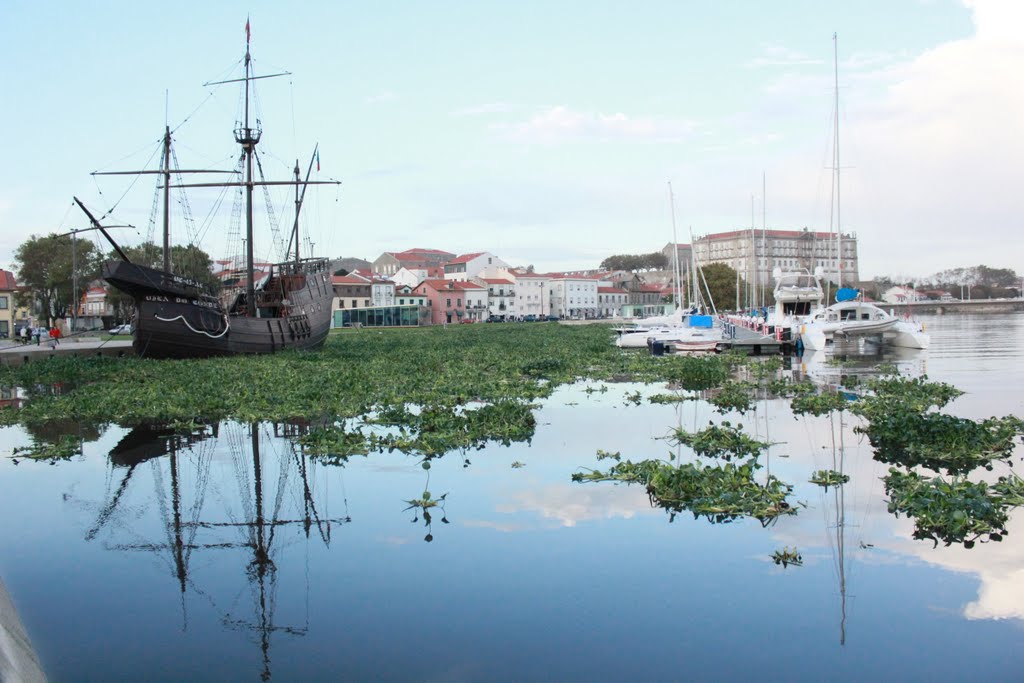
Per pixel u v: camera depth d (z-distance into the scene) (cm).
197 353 4638
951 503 1183
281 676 767
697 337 5628
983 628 845
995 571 999
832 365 4191
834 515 1243
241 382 3206
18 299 10719
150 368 3966
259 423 2283
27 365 4438
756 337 5584
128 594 990
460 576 1016
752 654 796
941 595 930
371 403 2608
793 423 2150
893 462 1617
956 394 2669
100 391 3017
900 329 5434
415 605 931
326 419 2328
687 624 866
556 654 803
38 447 1934
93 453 1873
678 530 1180
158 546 1174
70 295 9881
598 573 1016
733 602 920
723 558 1059
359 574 1035
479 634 852
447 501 1367
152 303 4356
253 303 5391
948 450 1677
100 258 9775
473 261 18288
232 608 939
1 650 741
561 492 1412
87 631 884
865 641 819
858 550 1081
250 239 5391
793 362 4466
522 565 1049
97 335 8838
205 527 1262
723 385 3256
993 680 736
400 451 1809
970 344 5847
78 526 1282
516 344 6269
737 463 1620
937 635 832
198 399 2689
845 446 1792
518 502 1351
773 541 1124
